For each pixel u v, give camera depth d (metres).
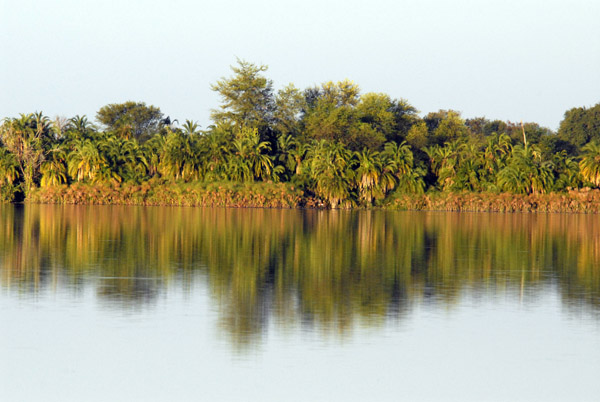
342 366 52.78
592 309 71.75
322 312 68.94
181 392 47.81
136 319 65.06
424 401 46.75
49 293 76.25
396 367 52.75
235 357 54.50
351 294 78.62
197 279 87.38
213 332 60.94
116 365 52.69
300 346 57.28
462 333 61.69
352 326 63.59
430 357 55.03
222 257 110.00
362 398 47.03
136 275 89.56
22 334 59.81
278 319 65.81
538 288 84.31
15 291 77.19
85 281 84.12
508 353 56.25
